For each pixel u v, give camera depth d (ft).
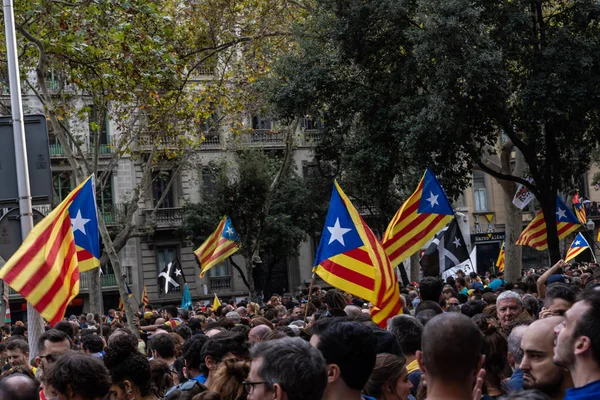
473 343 14.78
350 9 71.87
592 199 182.70
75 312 147.84
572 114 68.54
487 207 177.88
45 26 65.57
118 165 147.64
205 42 90.68
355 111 77.97
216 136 150.41
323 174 135.74
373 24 72.64
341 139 83.66
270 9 92.94
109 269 150.30
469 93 66.90
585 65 66.39
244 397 20.54
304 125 159.74
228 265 158.92
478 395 15.17
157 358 28.55
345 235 36.11
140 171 149.38
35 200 39.14
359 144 77.20
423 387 20.01
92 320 72.02
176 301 153.38
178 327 38.75
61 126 79.87
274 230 140.77
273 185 112.47
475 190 177.47
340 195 36.42
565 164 75.25
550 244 73.15
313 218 146.92
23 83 93.25
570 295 26.73
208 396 18.93
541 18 71.31
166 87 72.02
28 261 33.45
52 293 33.63
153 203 151.43
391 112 71.92
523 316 31.19
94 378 19.24
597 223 178.19
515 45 68.44
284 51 92.43
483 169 74.69
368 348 16.66
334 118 80.59
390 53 75.15
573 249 78.23
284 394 14.07
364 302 61.52
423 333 15.11
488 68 64.44
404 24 72.02
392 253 46.11
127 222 91.20
